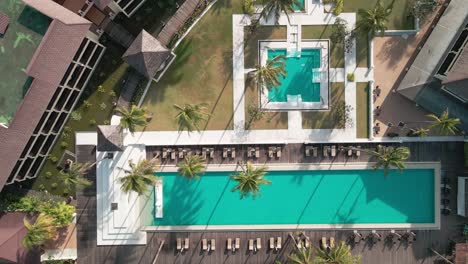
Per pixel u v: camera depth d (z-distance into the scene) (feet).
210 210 152.76
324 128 151.33
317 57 151.12
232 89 150.82
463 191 148.77
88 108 151.33
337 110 150.82
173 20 145.69
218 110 151.23
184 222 152.76
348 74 149.48
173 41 149.07
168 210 152.76
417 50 149.89
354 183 151.84
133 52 137.39
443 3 148.66
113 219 151.64
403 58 150.10
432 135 151.02
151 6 150.10
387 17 147.84
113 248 152.97
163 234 153.07
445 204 152.15
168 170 151.33
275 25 149.69
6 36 131.95
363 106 150.82
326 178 151.94
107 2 132.98
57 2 138.00
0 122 133.80
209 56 150.30
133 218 151.74
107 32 148.56
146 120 148.15
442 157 151.12
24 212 147.95
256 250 153.58
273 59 138.82
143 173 136.36
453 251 151.43
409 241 152.05
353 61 149.89
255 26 148.77
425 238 152.46
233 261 153.38
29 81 132.98
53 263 150.61
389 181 152.05
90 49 143.33
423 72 145.48
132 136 150.51
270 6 133.90
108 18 146.92
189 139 151.23
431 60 145.07
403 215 152.25
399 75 150.51
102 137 141.28
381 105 151.12
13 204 148.36
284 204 152.66
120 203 151.43
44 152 149.89
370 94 149.48
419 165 151.12
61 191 152.97
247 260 153.07
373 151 146.30
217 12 149.28
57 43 130.31
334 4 148.56
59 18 129.59
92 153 151.84
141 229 152.25
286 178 152.05
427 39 146.41
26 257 145.28
